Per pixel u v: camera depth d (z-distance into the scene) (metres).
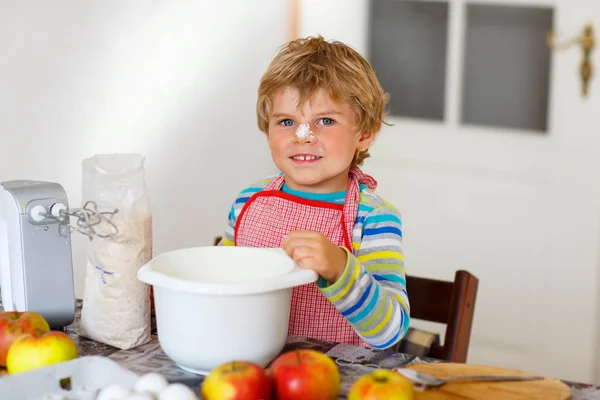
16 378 0.79
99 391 0.82
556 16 2.27
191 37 2.12
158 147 2.07
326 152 1.14
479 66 2.42
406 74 2.49
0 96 1.75
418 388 0.85
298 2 2.42
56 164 1.87
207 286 0.84
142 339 1.01
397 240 1.15
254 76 2.35
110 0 1.91
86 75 1.89
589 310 2.38
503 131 2.40
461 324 1.21
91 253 1.01
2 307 1.15
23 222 1.01
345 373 0.92
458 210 2.49
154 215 2.08
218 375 0.77
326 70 1.13
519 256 2.44
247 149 2.38
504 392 0.84
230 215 1.32
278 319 0.89
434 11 2.43
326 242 0.95
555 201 2.37
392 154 2.53
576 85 2.28
